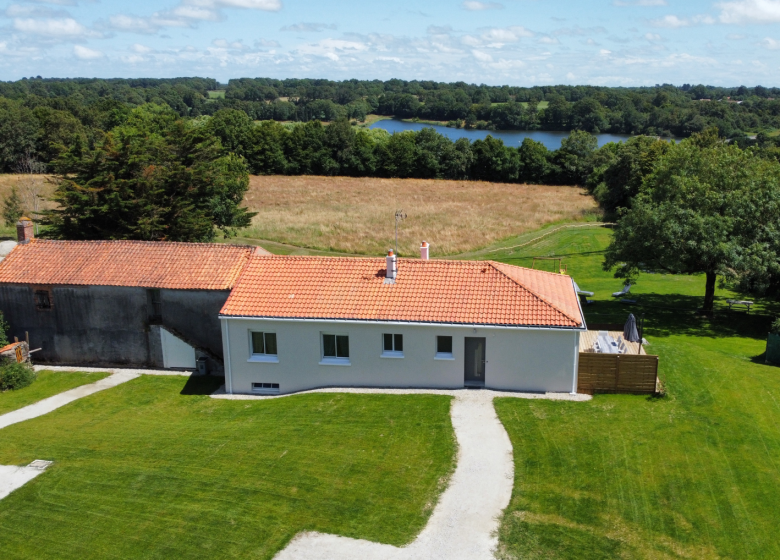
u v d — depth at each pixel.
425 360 25.17
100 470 19.84
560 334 24.00
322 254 55.56
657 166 42.06
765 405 23.23
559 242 61.59
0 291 30.56
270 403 25.14
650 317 37.94
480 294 25.55
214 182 50.47
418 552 15.60
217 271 29.41
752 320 37.75
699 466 18.95
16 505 18.08
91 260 30.77
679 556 15.23
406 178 126.94
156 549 15.99
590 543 15.75
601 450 19.95
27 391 27.70
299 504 17.64
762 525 16.25
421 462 19.62
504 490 18.03
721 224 34.44
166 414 24.78
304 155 128.62
